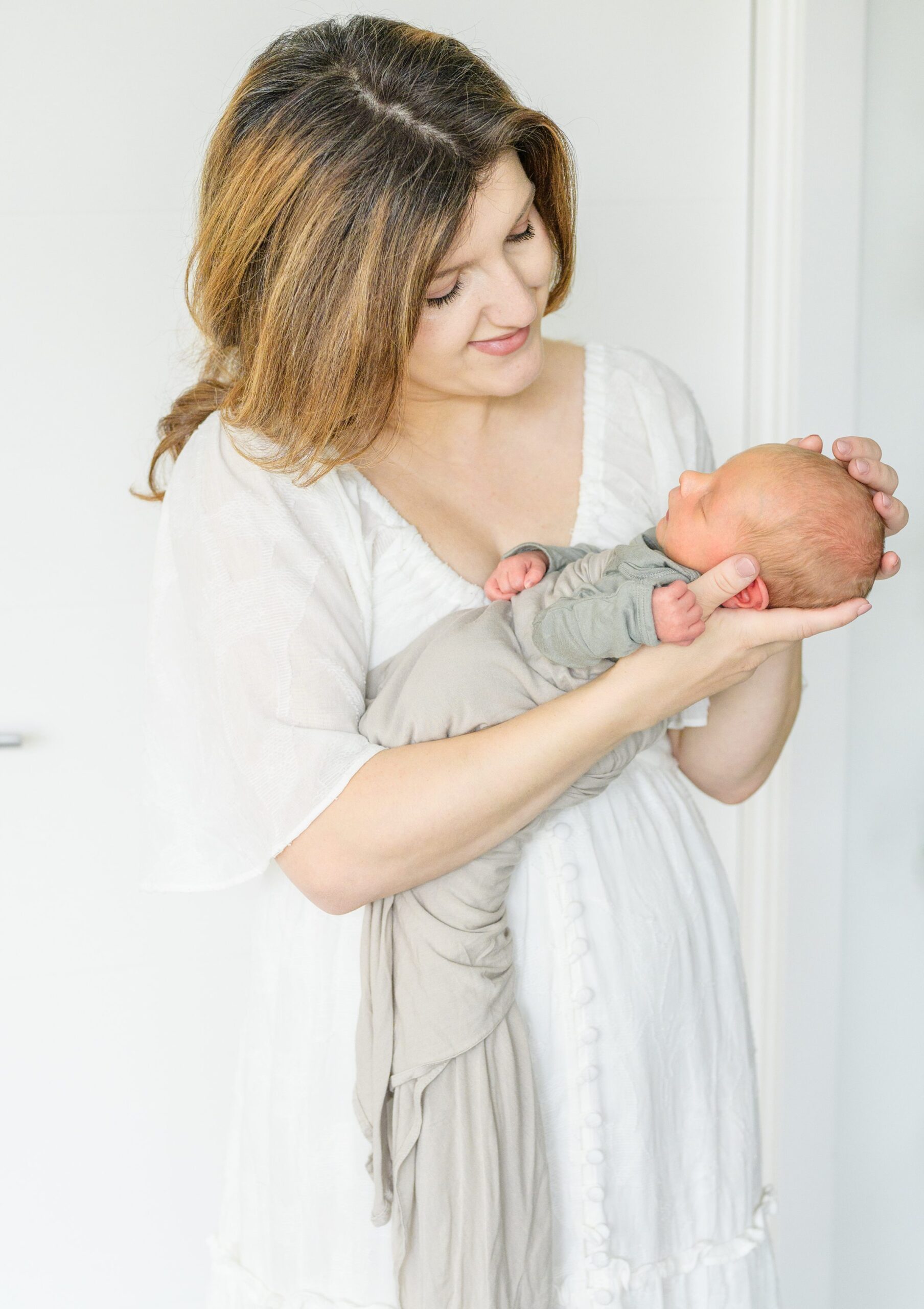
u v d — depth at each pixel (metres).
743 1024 1.10
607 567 0.95
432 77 0.85
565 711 0.87
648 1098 1.00
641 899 1.01
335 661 0.93
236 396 0.95
